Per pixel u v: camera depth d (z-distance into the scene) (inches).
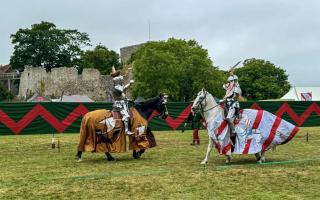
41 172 525.7
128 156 684.7
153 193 405.4
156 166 566.6
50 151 769.6
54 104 849.5
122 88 620.4
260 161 589.0
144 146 634.8
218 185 438.3
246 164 579.5
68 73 3373.5
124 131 617.6
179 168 546.6
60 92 3341.5
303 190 415.2
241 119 578.6
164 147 814.5
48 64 3941.9
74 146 860.6
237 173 505.4
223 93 2815.0
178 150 761.0
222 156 671.8
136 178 478.0
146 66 2620.6
